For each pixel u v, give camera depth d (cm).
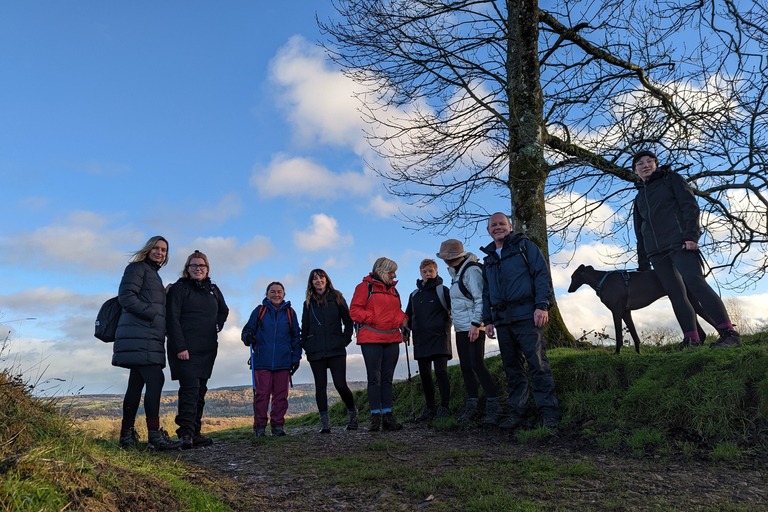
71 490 221
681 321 509
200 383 524
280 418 567
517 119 834
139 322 463
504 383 587
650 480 324
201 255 522
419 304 582
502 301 491
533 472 348
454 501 297
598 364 520
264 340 566
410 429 545
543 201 824
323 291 572
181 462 394
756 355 418
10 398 300
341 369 562
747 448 361
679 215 492
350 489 329
